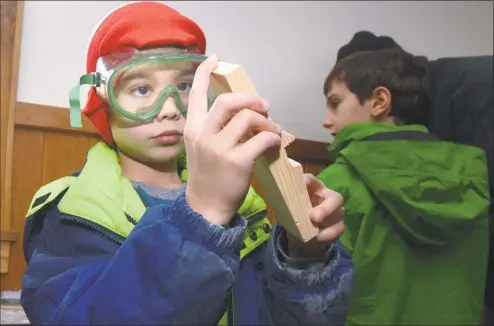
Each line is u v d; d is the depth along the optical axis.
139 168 0.77
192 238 0.53
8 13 1.51
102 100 0.76
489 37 2.19
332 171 1.28
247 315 0.75
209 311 0.52
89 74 0.75
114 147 0.80
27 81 1.53
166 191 0.76
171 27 0.76
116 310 0.51
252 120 0.52
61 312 0.54
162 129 0.71
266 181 0.60
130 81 0.72
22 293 0.64
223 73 0.55
